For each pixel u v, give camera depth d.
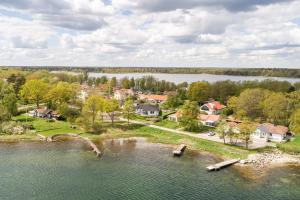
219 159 100.12
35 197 68.75
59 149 108.25
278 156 102.62
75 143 117.44
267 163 96.12
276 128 126.44
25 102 190.50
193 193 72.62
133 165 92.62
